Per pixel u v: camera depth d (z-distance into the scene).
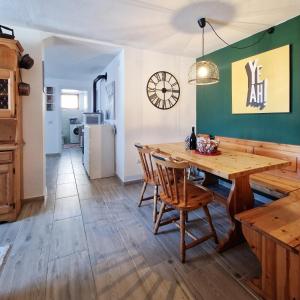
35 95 2.79
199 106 4.14
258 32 2.87
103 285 1.49
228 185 3.45
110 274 1.59
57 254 1.80
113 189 3.46
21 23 2.60
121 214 2.56
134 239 2.04
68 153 6.89
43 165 2.92
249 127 3.11
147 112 3.74
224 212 2.61
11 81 2.27
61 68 5.09
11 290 1.43
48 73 5.69
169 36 3.01
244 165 1.78
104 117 5.32
